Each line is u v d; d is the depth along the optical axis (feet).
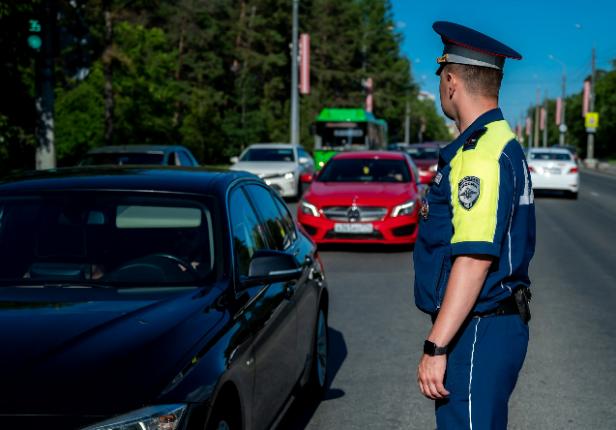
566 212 70.23
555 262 40.40
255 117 204.23
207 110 171.83
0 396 9.11
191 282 12.56
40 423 8.85
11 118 62.75
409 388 19.06
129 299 11.66
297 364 15.67
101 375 9.45
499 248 8.83
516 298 9.32
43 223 13.70
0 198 14.11
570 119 397.60
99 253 13.21
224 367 10.56
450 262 9.36
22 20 50.34
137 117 116.37
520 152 9.23
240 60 225.97
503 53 9.28
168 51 193.36
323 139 112.78
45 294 11.83
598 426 16.66
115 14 104.99
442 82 9.73
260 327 12.60
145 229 13.55
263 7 232.12
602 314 27.66
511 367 9.24
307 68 177.17
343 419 16.92
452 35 9.41
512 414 17.37
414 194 44.70
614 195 95.96
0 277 12.92
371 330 25.05
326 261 40.37
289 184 75.61
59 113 101.40
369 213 43.27
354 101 270.87
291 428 16.33
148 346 10.08
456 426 9.22
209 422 9.91
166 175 14.89
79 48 100.99
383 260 40.70
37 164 51.67
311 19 262.88
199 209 13.76
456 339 9.29
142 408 9.15
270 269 13.01
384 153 49.39
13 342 10.07
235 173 15.97
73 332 10.37
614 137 346.54
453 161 9.23
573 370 20.70
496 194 8.84
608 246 46.85
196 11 199.31
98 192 14.02
